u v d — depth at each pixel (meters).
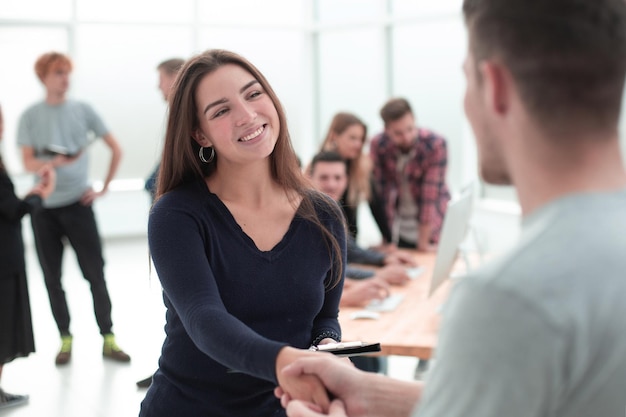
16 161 8.07
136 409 4.07
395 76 8.69
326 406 1.30
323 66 9.62
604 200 0.78
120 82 8.79
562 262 0.74
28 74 8.16
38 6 8.22
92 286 4.86
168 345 1.73
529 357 0.71
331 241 1.78
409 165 4.57
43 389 4.36
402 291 3.34
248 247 1.69
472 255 4.15
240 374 1.68
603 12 0.77
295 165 1.81
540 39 0.77
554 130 0.78
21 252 4.05
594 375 0.72
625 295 0.73
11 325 4.00
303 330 1.75
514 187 0.85
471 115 0.88
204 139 1.74
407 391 1.29
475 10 0.84
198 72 1.70
